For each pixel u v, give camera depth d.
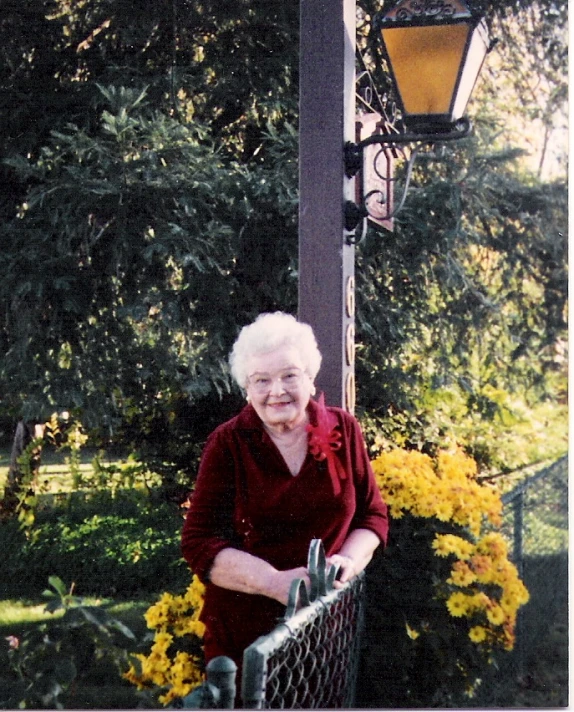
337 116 2.91
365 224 3.01
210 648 2.47
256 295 5.23
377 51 5.46
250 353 2.42
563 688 3.88
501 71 6.25
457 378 5.91
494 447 6.43
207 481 2.47
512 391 6.43
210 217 5.05
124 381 5.30
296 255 5.10
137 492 5.97
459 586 3.18
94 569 5.59
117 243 4.94
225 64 5.48
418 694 3.17
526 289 6.23
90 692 3.43
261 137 5.64
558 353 6.30
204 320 5.18
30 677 3.34
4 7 5.45
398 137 2.94
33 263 5.00
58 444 6.32
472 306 5.96
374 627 3.18
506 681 3.70
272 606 2.42
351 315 3.00
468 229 5.77
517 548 4.31
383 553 3.20
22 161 4.89
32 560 5.62
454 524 3.25
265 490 2.43
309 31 2.94
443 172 5.86
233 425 2.47
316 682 2.39
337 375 2.90
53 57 5.52
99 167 4.83
